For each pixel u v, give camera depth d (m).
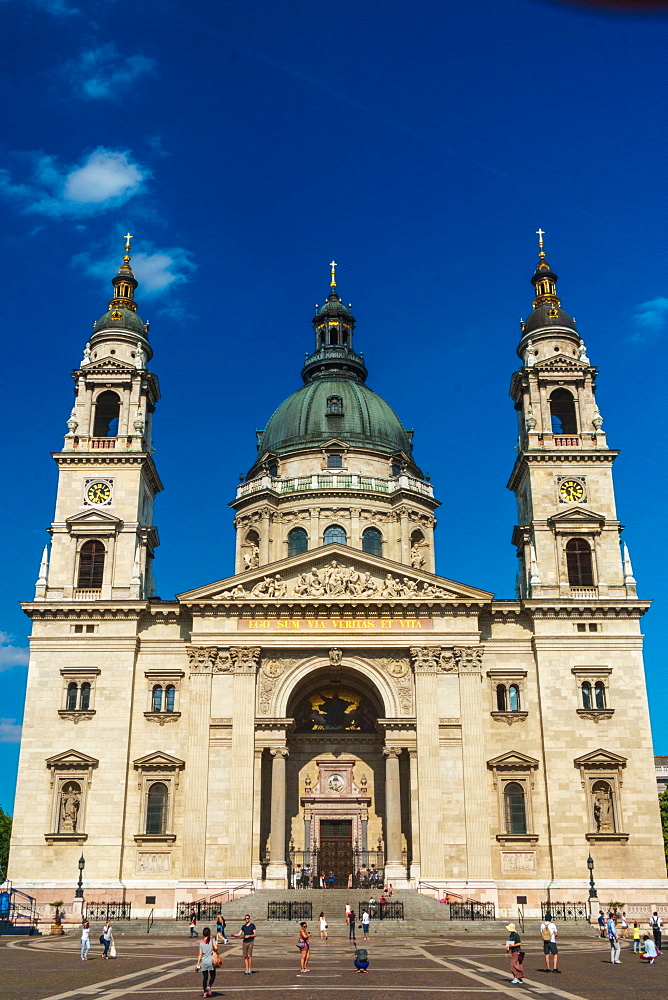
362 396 116.00
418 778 81.19
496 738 83.88
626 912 78.19
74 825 80.94
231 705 82.94
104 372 95.56
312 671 84.69
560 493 92.44
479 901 77.00
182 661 86.06
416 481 109.06
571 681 85.00
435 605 85.62
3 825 131.88
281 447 112.56
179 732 83.56
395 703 83.75
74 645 85.69
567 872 79.56
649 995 37.97
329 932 69.50
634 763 82.88
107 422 98.06
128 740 82.88
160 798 82.12
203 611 85.38
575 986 41.06
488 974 45.72
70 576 88.56
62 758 81.75
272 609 85.38
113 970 46.84
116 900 77.94
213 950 38.09
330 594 85.94
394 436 114.81
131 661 85.06
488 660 86.50
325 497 104.56
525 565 93.38
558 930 72.25
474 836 79.25
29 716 83.69
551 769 82.38
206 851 78.62
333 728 90.38
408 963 50.75
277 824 80.44
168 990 39.25
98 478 91.88
